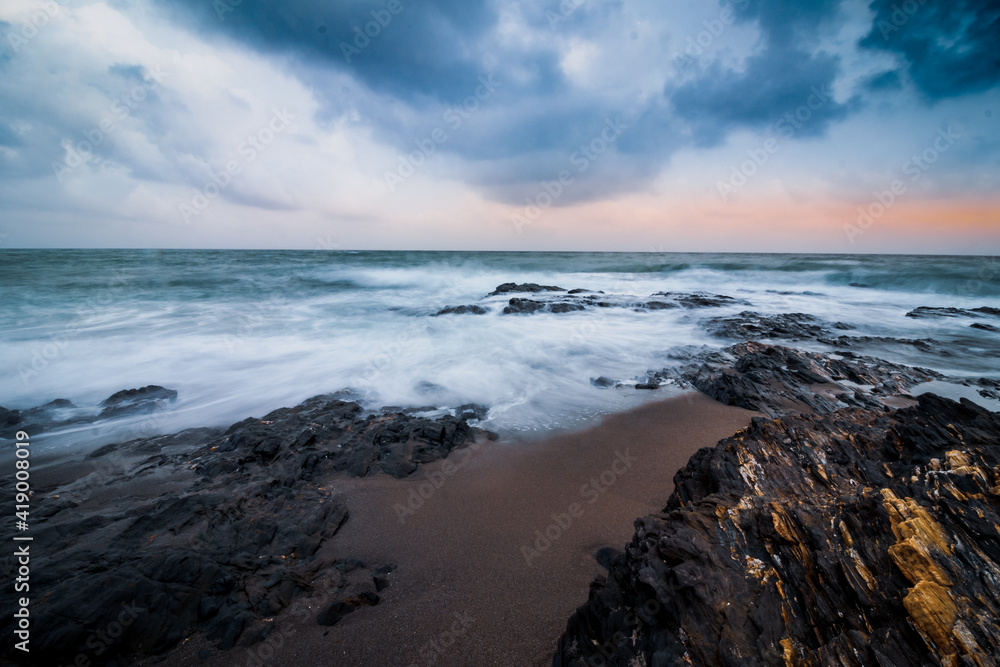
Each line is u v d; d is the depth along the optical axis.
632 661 2.65
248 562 4.04
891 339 13.13
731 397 8.48
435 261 53.47
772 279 33.44
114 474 5.78
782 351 10.37
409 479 5.92
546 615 3.67
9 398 8.97
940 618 2.12
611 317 17.28
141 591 3.38
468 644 3.41
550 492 5.59
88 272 30.95
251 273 33.59
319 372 10.50
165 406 8.53
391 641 3.43
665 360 11.31
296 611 3.66
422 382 9.77
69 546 3.94
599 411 8.24
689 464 4.93
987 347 12.77
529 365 11.02
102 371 10.52
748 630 2.54
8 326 14.77
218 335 14.16
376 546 4.61
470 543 4.63
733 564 2.94
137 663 3.12
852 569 2.60
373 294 25.56
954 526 2.54
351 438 6.86
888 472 3.76
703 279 34.00
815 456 4.20
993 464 3.03
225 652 3.27
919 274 33.81
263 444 6.33
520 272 39.78
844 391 8.62
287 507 5.05
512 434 7.34
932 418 4.29
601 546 4.53
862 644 2.21
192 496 4.79
